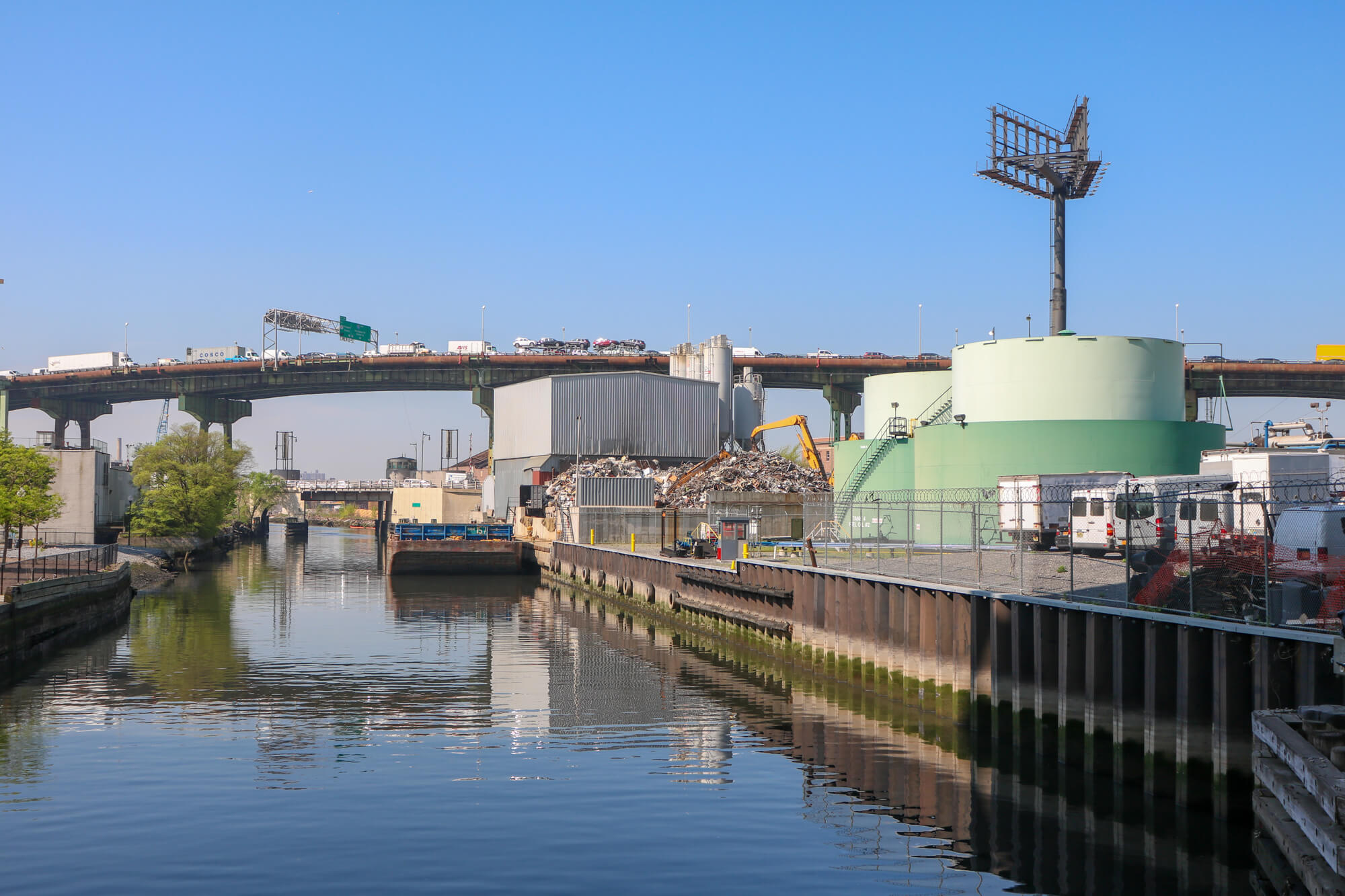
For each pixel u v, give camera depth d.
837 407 189.25
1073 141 76.56
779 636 49.00
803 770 28.53
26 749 30.55
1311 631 20.80
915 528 66.19
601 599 84.12
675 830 23.16
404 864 20.84
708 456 141.75
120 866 20.62
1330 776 13.88
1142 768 25.45
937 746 31.45
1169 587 26.23
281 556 148.50
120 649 52.59
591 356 193.00
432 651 53.09
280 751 30.42
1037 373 62.28
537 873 20.34
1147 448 60.62
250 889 19.47
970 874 20.50
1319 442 51.03
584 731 33.72
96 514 107.50
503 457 151.25
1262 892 19.36
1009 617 31.25
